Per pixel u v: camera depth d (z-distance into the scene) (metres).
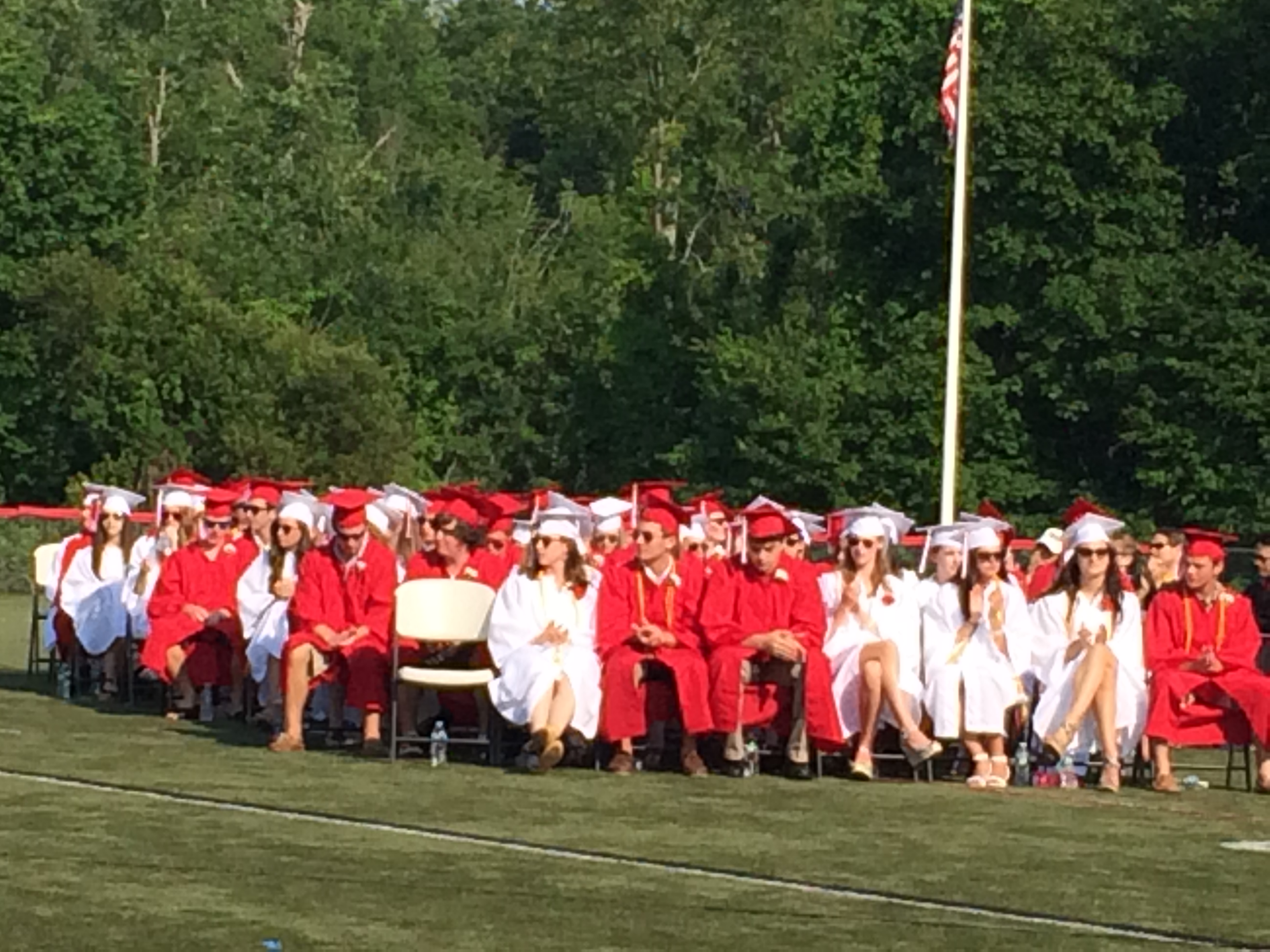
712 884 9.88
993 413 39.59
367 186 58.47
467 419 53.16
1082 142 39.50
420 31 71.38
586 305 52.44
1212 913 9.52
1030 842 11.42
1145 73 42.09
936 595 14.07
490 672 14.12
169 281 45.81
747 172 57.03
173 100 57.78
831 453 40.62
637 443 50.34
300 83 59.53
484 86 78.06
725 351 43.09
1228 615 14.36
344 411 45.50
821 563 15.94
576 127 65.44
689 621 14.12
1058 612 14.20
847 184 41.81
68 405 46.16
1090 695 13.87
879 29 45.53
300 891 9.45
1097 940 8.90
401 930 8.73
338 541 14.76
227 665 16.64
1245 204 41.88
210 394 45.41
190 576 16.83
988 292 40.75
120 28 62.59
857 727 13.97
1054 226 40.03
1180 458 38.50
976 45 40.00
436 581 14.41
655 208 58.03
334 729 15.05
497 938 8.62
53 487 47.44
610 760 14.25
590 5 62.19
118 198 49.94
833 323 41.84
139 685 18.20
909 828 11.81
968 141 28.81
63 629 18.48
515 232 60.25
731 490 43.19
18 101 48.66
